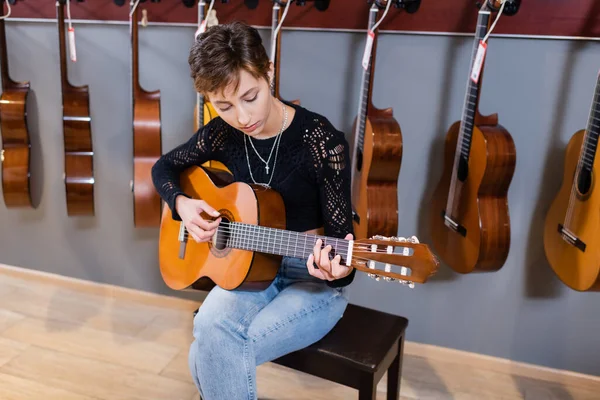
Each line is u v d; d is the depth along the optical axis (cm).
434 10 175
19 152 219
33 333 210
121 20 205
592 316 187
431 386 190
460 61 179
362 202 176
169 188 151
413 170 193
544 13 166
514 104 177
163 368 194
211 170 155
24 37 219
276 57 174
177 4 198
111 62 213
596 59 167
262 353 130
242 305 136
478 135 161
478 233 163
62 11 196
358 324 144
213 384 129
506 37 172
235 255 138
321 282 143
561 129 175
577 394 189
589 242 150
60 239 243
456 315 201
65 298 238
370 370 127
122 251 237
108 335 212
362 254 118
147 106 195
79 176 213
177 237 157
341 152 131
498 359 200
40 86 223
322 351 132
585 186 153
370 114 173
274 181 138
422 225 198
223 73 113
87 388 181
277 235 129
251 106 119
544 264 187
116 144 223
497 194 164
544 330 194
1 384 180
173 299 234
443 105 184
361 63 188
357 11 182
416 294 204
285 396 181
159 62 208
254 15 192
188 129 213
